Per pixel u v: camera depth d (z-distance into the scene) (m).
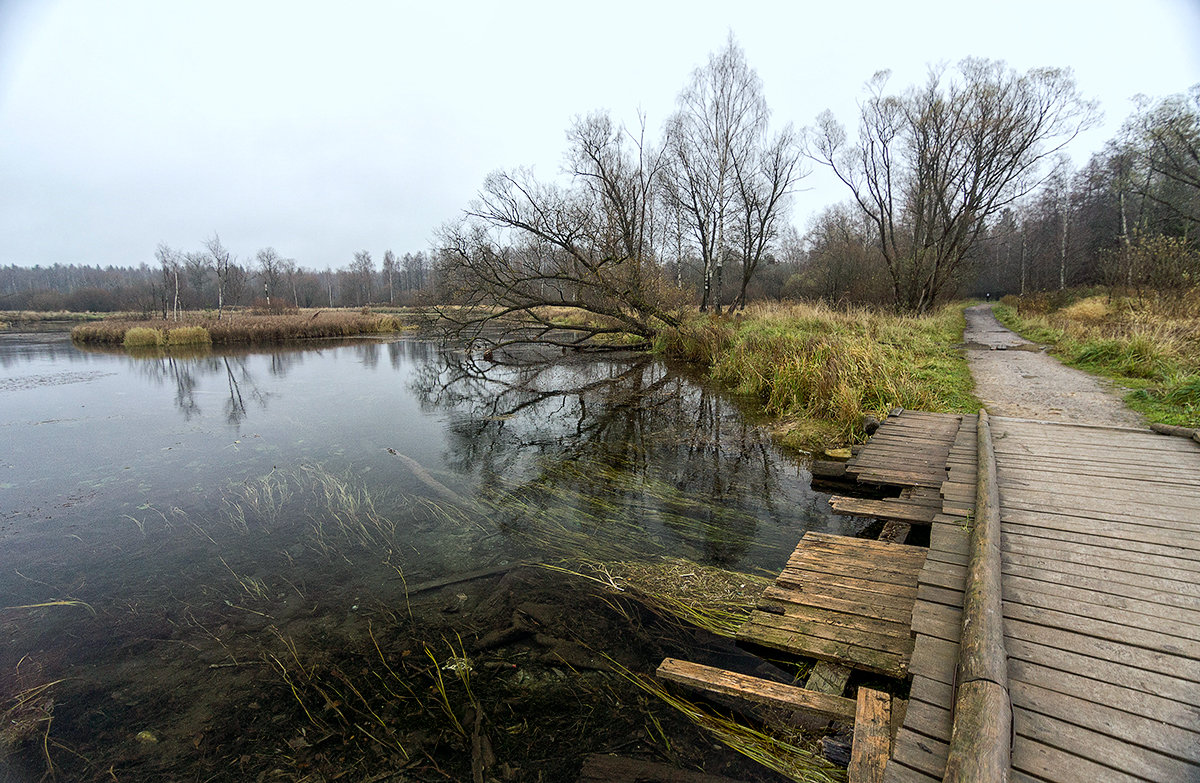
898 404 7.99
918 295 21.92
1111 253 17.58
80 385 13.54
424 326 20.03
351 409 10.83
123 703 3.06
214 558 4.72
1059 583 2.87
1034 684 2.15
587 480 6.54
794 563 3.89
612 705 2.88
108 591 4.22
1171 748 1.81
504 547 4.79
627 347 19.44
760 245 24.56
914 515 4.45
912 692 2.22
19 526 5.38
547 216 14.99
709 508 5.59
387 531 5.18
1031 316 22.47
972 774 1.64
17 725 2.91
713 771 2.44
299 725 2.87
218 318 33.00
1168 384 7.58
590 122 18.33
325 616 3.83
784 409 9.31
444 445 8.23
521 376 14.95
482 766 2.54
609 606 3.78
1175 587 2.79
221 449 7.97
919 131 20.16
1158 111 18.22
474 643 3.47
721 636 3.34
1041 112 17.86
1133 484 4.26
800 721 2.65
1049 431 6.04
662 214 26.34
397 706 2.97
